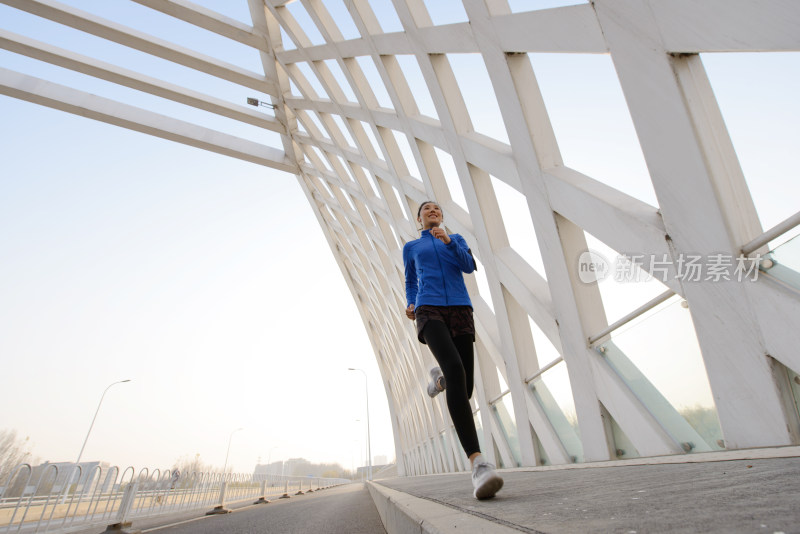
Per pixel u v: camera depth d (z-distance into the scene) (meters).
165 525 6.63
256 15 15.43
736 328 3.20
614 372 4.79
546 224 5.75
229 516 7.89
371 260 21.44
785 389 2.94
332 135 16.92
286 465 48.19
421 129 10.00
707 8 3.22
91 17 14.62
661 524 0.97
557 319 5.73
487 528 1.22
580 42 4.61
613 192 4.77
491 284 7.96
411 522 1.90
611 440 4.82
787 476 1.51
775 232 2.94
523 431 7.02
